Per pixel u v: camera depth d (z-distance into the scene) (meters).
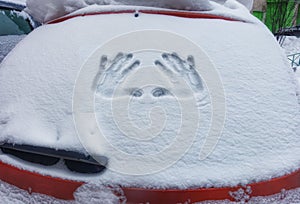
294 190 1.32
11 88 1.55
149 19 1.66
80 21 1.71
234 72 1.47
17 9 3.32
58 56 1.56
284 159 1.33
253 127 1.35
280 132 1.38
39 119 1.39
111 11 1.74
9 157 1.39
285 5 12.83
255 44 1.63
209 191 1.24
